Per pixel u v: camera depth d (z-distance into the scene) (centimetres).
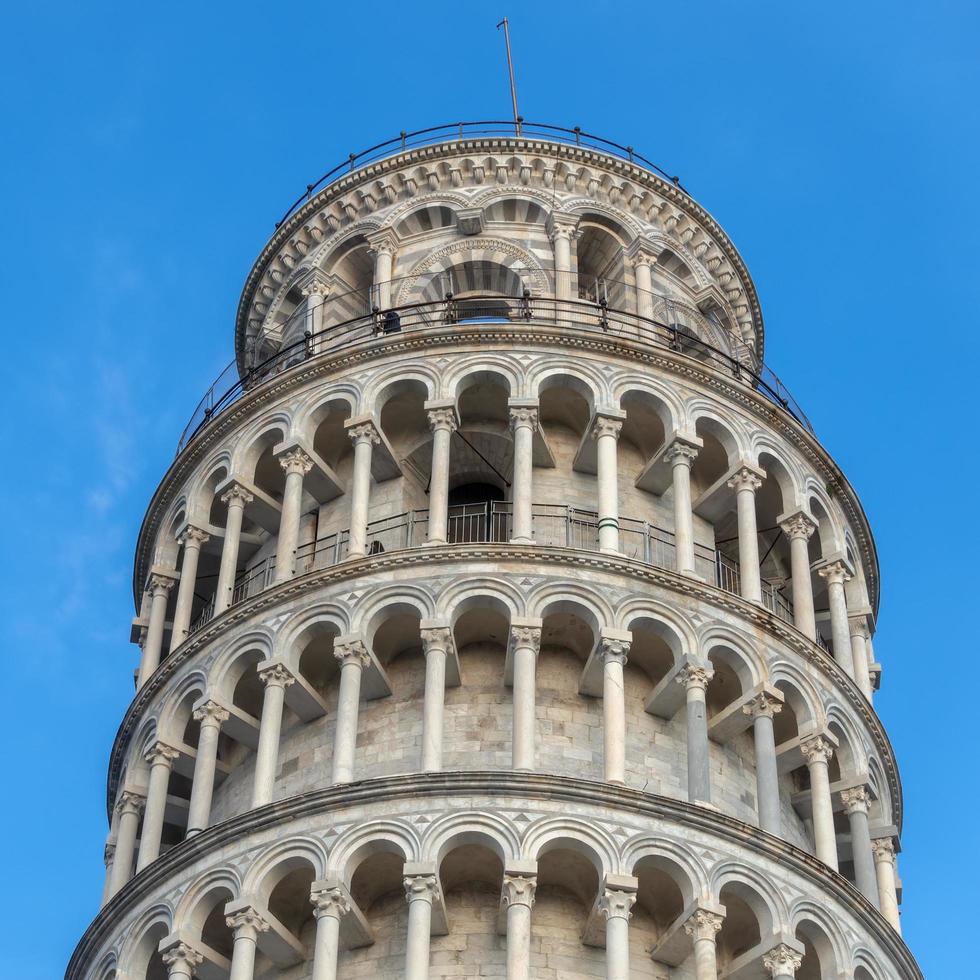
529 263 11444
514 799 8369
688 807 8475
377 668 9144
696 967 8144
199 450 10725
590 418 10056
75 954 9256
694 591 9375
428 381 10075
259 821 8562
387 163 11988
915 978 9144
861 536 11119
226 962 8575
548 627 9281
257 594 9481
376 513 10025
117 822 9881
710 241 12369
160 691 9762
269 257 12406
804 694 9462
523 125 12381
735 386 10456
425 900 8088
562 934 8375
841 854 10025
